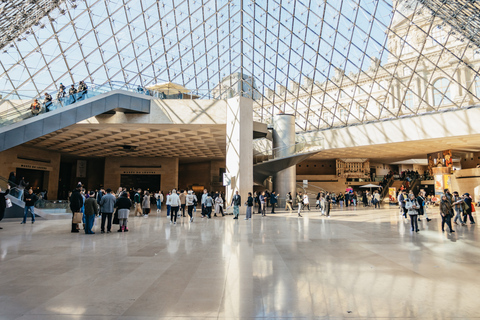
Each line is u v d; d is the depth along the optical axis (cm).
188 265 576
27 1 1773
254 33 3531
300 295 400
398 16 3103
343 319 321
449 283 452
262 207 1891
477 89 3884
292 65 3625
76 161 4434
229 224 1372
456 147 3288
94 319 322
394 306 358
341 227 1238
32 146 3312
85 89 2194
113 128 2548
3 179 1608
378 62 3275
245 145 2178
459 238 927
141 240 895
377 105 4609
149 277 492
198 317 328
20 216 1627
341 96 4694
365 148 3269
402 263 586
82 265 577
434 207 2916
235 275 502
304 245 801
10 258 640
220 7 3381
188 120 2384
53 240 898
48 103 1984
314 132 3388
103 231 1085
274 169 2597
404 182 4191
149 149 3609
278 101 4138
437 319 320
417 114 2866
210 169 4625
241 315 333
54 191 3675
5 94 2047
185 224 1377
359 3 3059
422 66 4238
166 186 4197
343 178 4462
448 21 2803
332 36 3347
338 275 500
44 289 428
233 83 3853
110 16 3162
